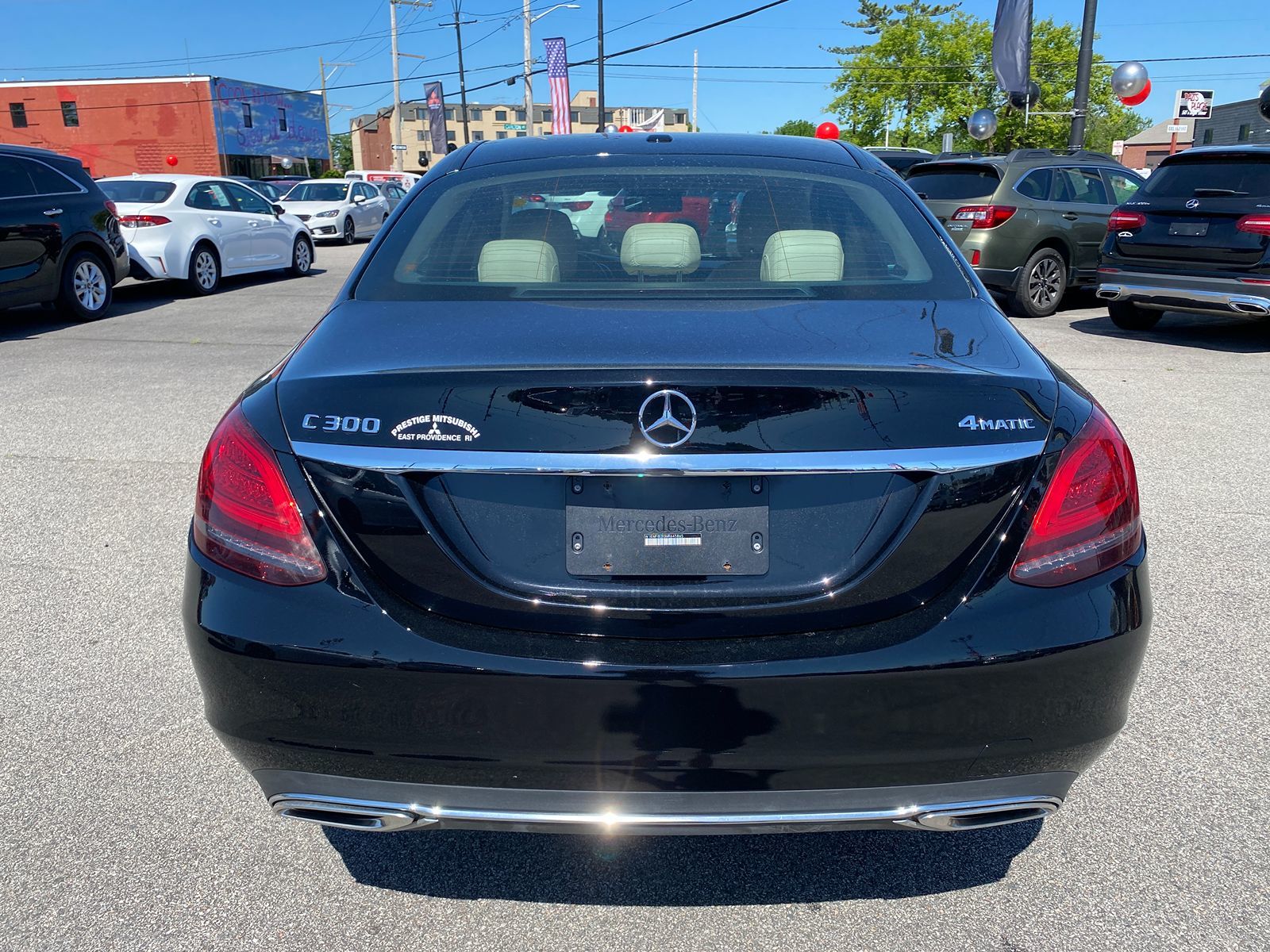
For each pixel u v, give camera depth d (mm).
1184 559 4109
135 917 2172
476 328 2076
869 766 1806
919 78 43812
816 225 2561
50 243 9938
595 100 126562
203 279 12906
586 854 2396
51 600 3754
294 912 2195
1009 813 1938
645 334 2004
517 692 1773
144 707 3021
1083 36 17172
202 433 5953
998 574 1825
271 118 57406
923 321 2158
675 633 1796
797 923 2164
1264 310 8211
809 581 1817
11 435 5926
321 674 1811
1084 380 7395
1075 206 10781
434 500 1821
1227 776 2666
